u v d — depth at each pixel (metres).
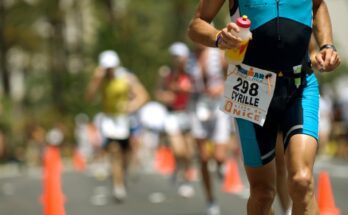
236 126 12.81
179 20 84.62
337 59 12.30
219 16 69.62
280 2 12.37
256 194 12.62
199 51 24.22
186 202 27.61
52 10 94.75
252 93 12.48
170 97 31.38
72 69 96.00
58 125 78.56
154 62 84.12
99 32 85.88
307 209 11.77
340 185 32.41
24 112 93.50
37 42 96.69
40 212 25.80
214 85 23.86
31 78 100.62
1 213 25.77
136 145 38.88
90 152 71.50
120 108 29.95
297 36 12.36
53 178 20.67
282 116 12.45
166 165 45.25
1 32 93.56
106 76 30.19
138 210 25.48
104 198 29.91
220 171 25.41
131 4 86.06
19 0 93.00
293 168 11.90
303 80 12.46
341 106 52.84
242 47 12.02
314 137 12.09
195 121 23.78
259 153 12.50
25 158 70.69
